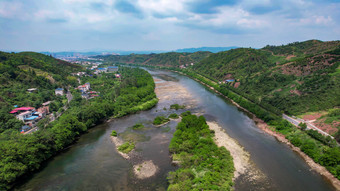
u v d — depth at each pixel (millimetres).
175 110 113188
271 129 84188
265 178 52531
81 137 78938
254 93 130625
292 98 102875
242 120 96688
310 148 64438
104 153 66125
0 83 112312
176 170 55781
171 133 81250
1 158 49406
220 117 100938
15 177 48938
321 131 74562
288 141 73625
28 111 92250
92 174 54781
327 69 110125
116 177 53312
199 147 66312
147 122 94562
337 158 54938
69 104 114375
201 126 81812
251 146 70000
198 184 48344
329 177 52750
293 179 52250
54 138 65438
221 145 70312
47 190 48625
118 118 100938
